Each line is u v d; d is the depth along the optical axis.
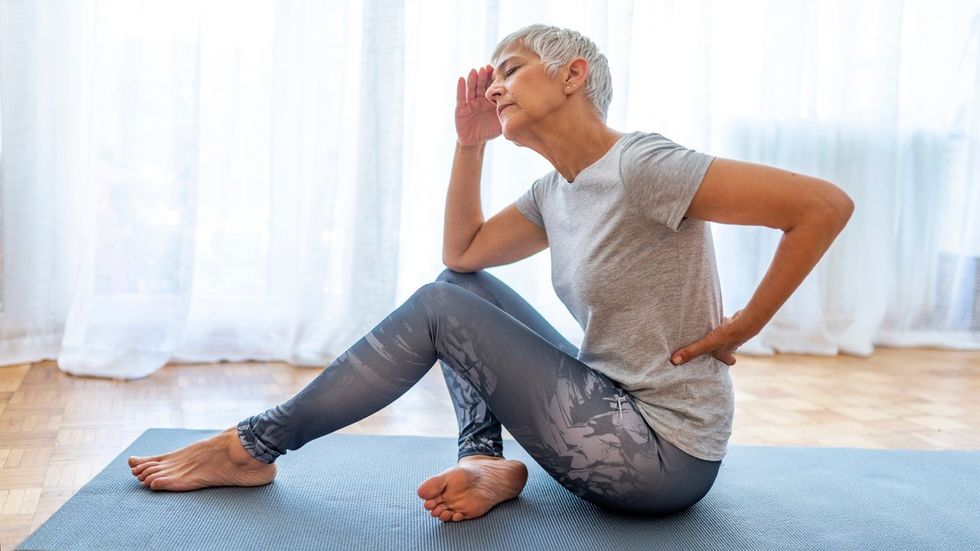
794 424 2.43
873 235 3.78
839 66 3.79
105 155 2.79
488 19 3.24
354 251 3.11
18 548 1.29
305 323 3.06
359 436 2.04
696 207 1.32
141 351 2.79
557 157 1.48
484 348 1.41
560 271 1.51
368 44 3.07
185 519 1.43
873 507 1.66
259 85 3.14
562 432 1.39
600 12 3.34
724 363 1.47
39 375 2.70
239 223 3.13
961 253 4.02
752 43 3.74
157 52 2.83
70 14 2.92
